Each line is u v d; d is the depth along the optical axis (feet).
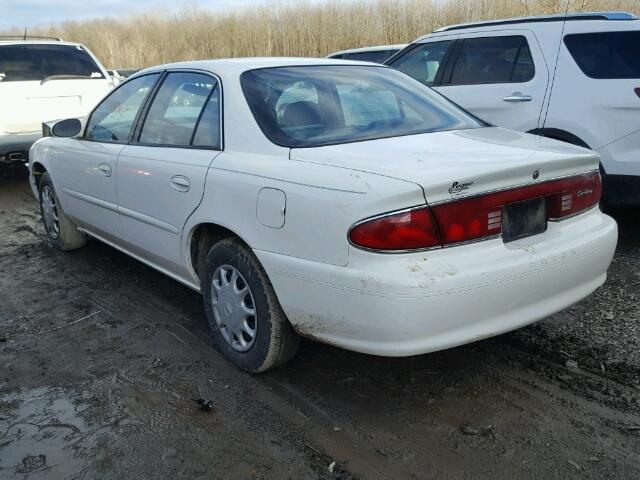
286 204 8.99
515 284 8.61
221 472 8.26
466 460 8.36
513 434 8.86
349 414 9.46
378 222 7.98
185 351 11.54
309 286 8.79
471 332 8.44
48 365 11.19
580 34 17.19
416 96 12.35
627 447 8.51
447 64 20.07
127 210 13.10
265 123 10.39
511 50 18.56
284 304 9.34
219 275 10.83
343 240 8.28
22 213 22.45
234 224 9.93
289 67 11.78
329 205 8.42
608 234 10.13
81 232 17.12
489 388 10.02
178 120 12.01
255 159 10.01
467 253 8.40
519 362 10.78
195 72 12.09
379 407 9.63
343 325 8.56
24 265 16.62
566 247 9.31
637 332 11.66
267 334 9.91
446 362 10.85
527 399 9.69
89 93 27.20
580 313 12.56
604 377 10.23
